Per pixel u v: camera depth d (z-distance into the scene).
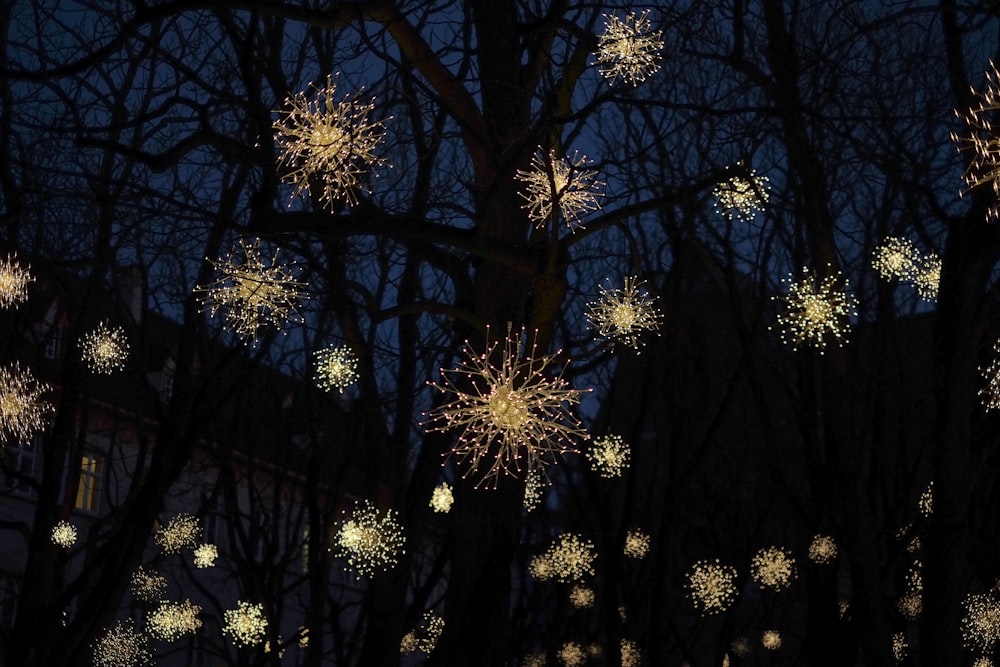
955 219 8.48
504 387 5.18
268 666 17.39
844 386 9.77
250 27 7.44
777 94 9.03
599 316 8.14
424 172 11.14
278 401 17.11
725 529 19.55
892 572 12.27
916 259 8.89
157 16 7.26
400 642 10.16
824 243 8.85
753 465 21.00
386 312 8.60
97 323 12.94
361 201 7.84
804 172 9.00
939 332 8.54
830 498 10.89
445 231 7.78
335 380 9.95
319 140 5.64
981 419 9.38
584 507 16.67
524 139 7.94
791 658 20.14
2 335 12.52
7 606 24.31
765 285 11.62
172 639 16.84
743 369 12.50
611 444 14.40
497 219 8.49
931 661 8.26
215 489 16.73
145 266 12.82
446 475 13.59
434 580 11.43
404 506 10.38
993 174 5.54
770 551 13.65
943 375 8.48
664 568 14.18
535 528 19.84
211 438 17.39
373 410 10.46
